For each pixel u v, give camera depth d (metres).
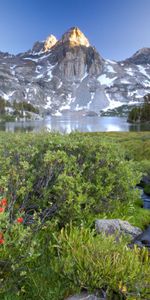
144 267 5.06
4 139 10.45
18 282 4.81
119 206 9.08
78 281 4.93
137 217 9.36
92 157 9.06
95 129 114.81
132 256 5.13
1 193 6.05
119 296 4.81
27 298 4.82
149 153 29.73
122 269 4.85
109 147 9.29
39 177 7.59
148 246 7.22
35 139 9.99
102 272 4.87
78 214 7.02
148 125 148.88
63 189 6.93
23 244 4.88
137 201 12.78
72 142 8.96
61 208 7.00
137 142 37.28
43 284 4.95
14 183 6.41
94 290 4.88
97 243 5.46
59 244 5.80
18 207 6.57
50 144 8.85
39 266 5.41
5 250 4.75
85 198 7.11
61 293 4.79
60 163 7.48
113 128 122.00
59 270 5.12
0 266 4.82
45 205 7.14
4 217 4.51
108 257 5.01
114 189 8.92
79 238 5.75
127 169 9.03
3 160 7.18
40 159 8.12
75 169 7.73
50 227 6.54
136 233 7.71
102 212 8.28
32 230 5.59
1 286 4.58
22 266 5.00
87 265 4.96
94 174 8.49
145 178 18.27
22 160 7.62
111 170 8.98
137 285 4.75
